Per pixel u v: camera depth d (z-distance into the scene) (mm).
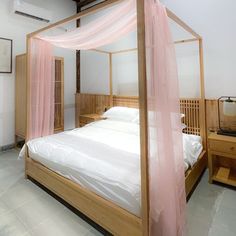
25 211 2039
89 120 4215
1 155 3678
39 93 2812
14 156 3621
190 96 3188
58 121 4301
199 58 2934
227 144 2375
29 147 2584
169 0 3230
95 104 4559
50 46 2859
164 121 1463
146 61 1348
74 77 5121
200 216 1949
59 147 2314
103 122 3496
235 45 2742
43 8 4234
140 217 1466
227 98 2795
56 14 4582
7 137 4027
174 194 1472
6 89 3926
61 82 4281
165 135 1463
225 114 2598
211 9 2889
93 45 2658
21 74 3801
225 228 1786
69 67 4992
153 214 1453
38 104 2805
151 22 1379
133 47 3873
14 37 3930
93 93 4785
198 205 2125
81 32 2232
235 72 2770
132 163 1871
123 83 4102
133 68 3902
